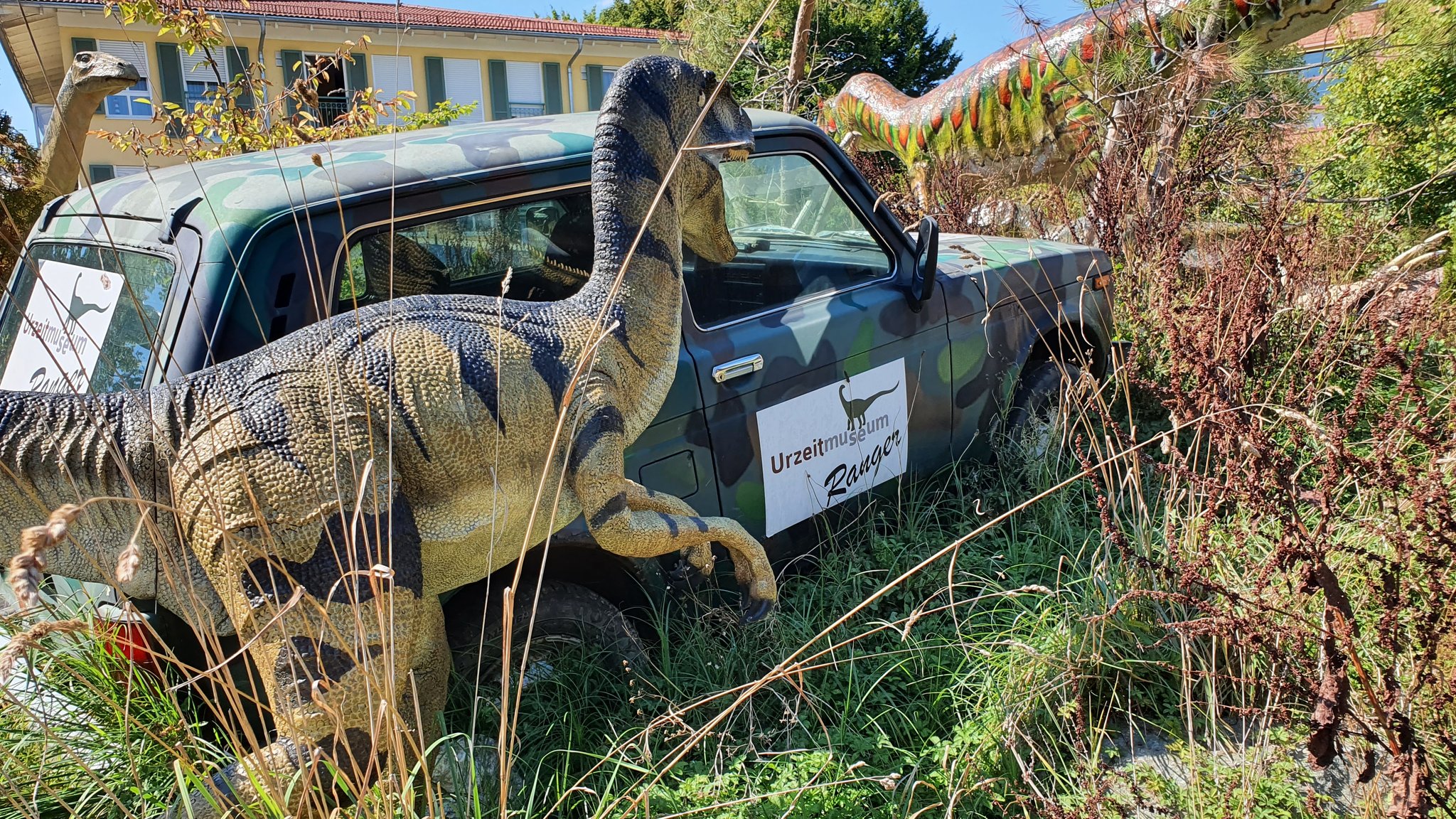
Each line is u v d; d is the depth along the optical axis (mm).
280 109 6234
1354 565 2914
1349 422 3021
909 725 2867
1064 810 2430
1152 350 4797
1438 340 4043
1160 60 7090
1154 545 3305
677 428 2984
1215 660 2881
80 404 2021
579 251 3053
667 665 2939
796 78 9328
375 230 2590
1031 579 3498
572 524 2781
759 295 3373
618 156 2602
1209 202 6906
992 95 8867
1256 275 4367
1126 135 6875
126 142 4445
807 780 2537
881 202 3812
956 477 3887
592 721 2854
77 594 2543
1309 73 9094
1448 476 2861
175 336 2309
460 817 2393
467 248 2791
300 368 2100
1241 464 2852
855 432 3518
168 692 2307
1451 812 2211
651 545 2510
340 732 1893
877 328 3561
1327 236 5801
